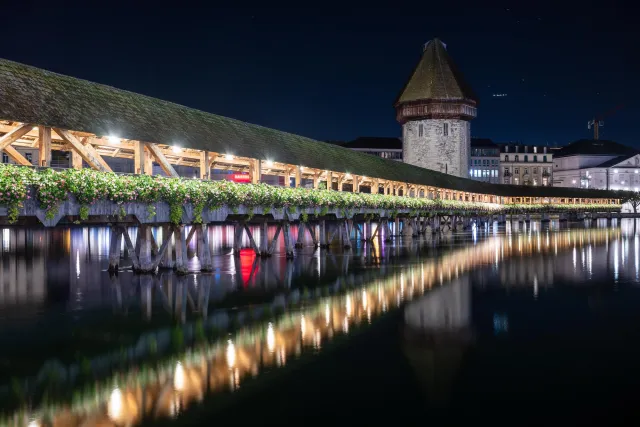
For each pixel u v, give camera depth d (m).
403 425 7.71
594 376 9.62
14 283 19.95
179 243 20.48
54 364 10.30
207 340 11.86
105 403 8.46
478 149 129.50
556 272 22.72
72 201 14.60
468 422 7.83
